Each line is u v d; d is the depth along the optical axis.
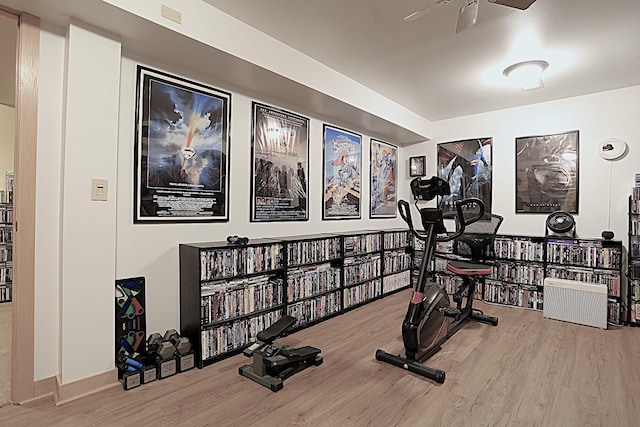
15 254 1.96
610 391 2.14
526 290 3.99
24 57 1.95
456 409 1.95
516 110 4.40
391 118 4.20
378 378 2.30
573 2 2.20
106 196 2.13
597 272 3.59
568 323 3.46
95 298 2.09
